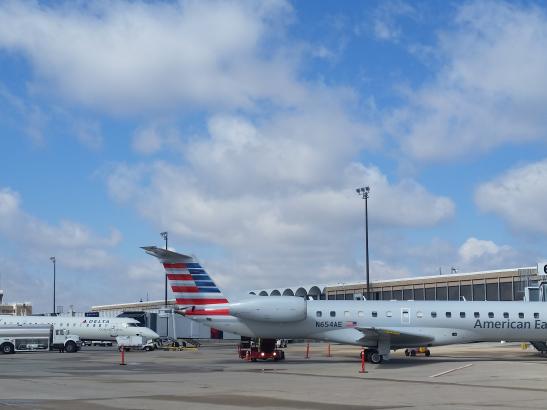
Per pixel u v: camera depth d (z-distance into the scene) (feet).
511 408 55.72
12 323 196.03
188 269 121.29
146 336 192.65
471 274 212.64
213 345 230.48
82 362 128.88
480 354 149.18
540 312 125.08
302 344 232.73
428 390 71.46
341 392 69.36
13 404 57.88
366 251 182.09
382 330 112.68
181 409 55.01
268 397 64.54
